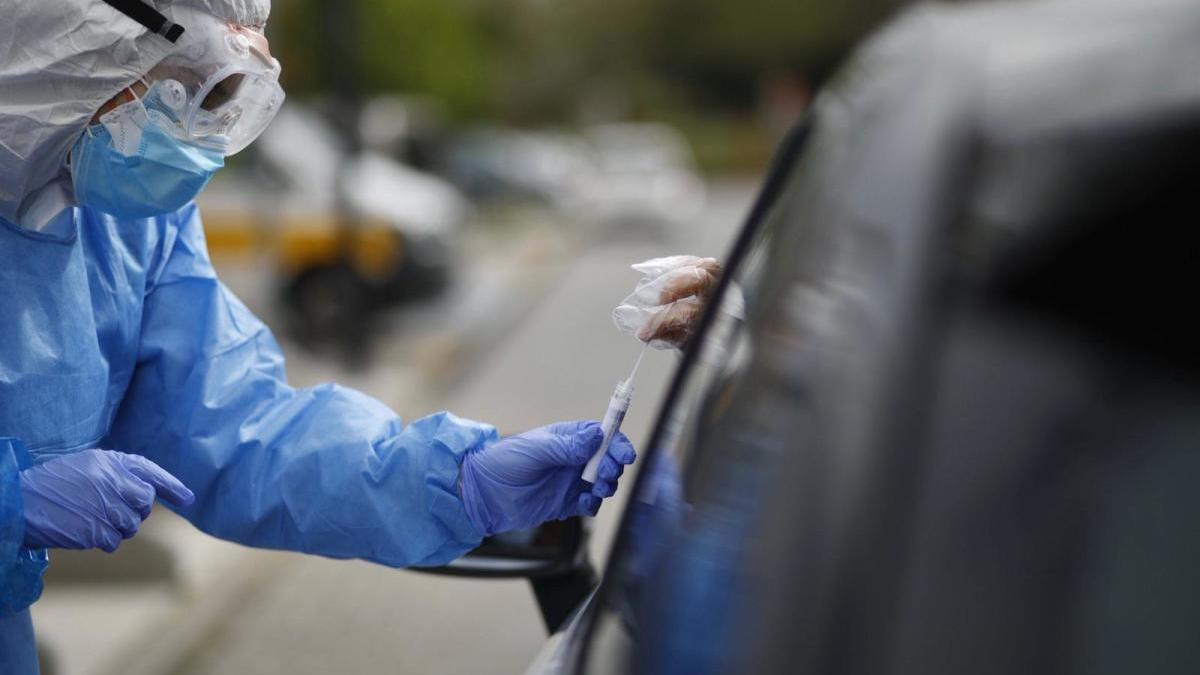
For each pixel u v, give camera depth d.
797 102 56.31
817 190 2.51
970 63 2.18
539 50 98.19
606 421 3.78
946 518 1.86
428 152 42.66
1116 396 1.85
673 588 2.37
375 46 53.97
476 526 3.84
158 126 3.66
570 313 25.02
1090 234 1.91
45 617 9.38
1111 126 1.94
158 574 10.08
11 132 3.57
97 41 3.55
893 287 1.99
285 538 4.03
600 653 2.50
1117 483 1.82
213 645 9.23
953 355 1.91
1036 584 1.82
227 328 4.20
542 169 50.62
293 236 21.36
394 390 17.84
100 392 3.89
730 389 2.58
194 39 3.64
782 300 2.41
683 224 42.19
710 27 99.19
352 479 3.92
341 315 21.22
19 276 3.66
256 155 21.70
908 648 1.82
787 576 1.96
